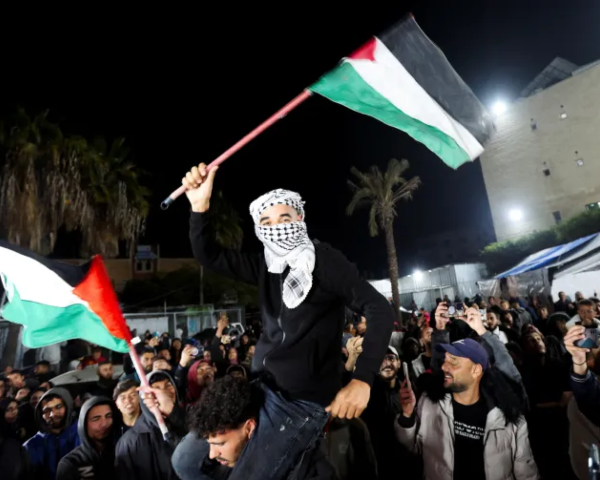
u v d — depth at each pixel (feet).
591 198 88.22
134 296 84.02
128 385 12.35
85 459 10.97
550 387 15.26
